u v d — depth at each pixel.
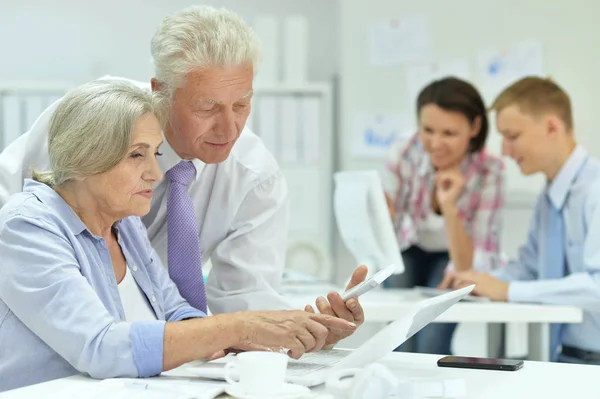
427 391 1.33
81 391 1.37
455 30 5.11
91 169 1.63
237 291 2.19
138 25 5.63
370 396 1.30
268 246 2.24
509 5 5.04
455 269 3.89
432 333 3.83
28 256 1.56
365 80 5.27
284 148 5.27
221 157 2.00
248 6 5.68
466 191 4.11
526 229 5.03
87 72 5.63
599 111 4.97
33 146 2.11
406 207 4.33
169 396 1.32
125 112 1.63
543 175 4.99
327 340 1.84
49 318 1.53
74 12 5.61
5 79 5.60
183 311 1.91
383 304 2.81
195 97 1.90
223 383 1.49
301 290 3.33
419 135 4.14
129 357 1.51
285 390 1.39
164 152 2.06
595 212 2.99
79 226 1.67
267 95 5.31
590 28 4.96
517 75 5.04
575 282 2.91
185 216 2.05
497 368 1.64
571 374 1.60
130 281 1.84
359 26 5.27
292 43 5.32
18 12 5.59
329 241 5.31
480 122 3.86
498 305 2.85
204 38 1.88
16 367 1.60
